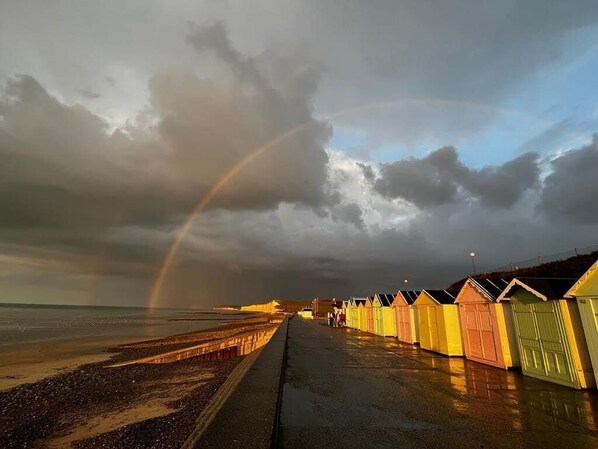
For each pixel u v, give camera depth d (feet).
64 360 86.22
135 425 31.68
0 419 37.32
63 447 29.12
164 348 109.70
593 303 28.84
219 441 15.15
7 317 370.53
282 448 18.20
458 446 18.31
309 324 159.43
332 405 26.12
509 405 25.57
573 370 30.17
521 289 36.81
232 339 96.37
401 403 26.53
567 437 19.44
